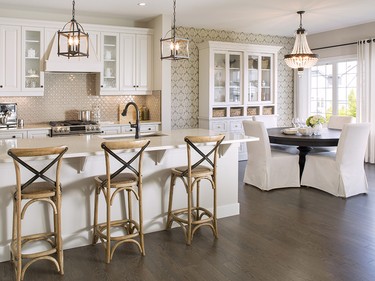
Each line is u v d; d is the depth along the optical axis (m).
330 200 4.85
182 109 7.32
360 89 7.12
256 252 3.27
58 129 5.68
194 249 3.33
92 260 3.12
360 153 5.04
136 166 3.68
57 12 5.94
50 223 3.28
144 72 6.54
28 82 5.77
